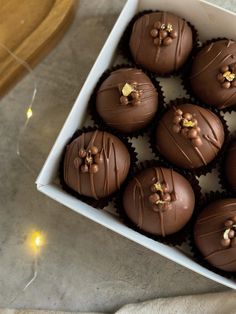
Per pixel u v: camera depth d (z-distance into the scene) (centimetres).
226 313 28
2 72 29
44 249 30
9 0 29
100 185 26
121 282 29
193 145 26
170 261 29
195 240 26
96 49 31
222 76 27
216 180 29
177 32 27
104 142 26
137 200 26
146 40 27
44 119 31
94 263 29
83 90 26
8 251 30
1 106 31
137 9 30
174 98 29
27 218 30
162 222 25
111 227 25
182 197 25
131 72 27
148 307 28
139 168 28
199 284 29
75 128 28
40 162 30
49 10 29
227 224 25
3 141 31
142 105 26
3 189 30
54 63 31
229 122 29
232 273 26
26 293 29
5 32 29
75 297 29
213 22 29
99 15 31
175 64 28
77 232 30
